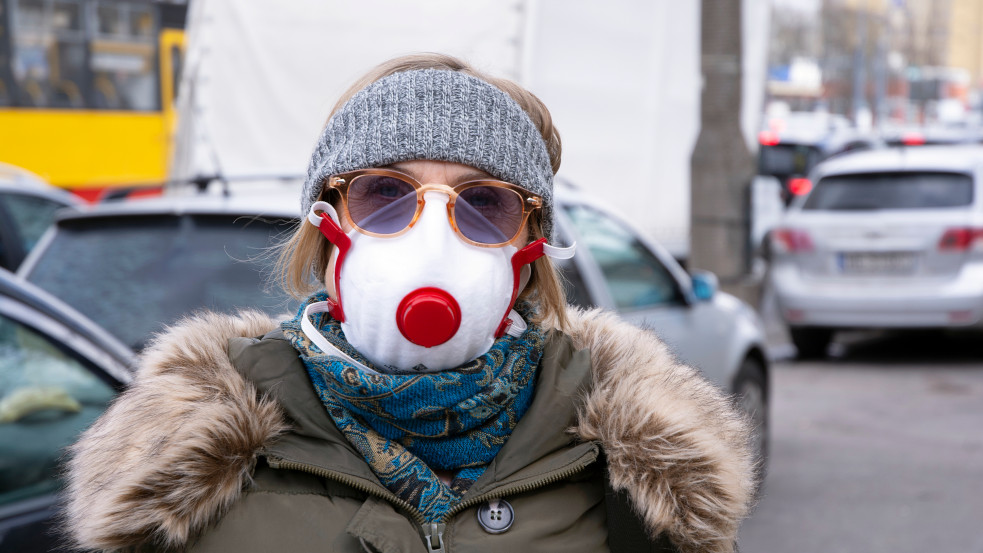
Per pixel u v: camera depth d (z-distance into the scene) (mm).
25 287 2559
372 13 6590
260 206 3395
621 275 4344
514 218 1335
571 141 7391
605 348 1434
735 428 1413
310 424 1271
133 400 1292
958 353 8867
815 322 8203
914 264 7828
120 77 10844
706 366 4641
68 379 2506
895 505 4746
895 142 15039
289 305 2859
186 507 1183
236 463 1223
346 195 1292
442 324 1215
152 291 3320
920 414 6621
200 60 6762
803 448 5824
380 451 1255
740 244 8711
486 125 1280
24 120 10156
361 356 1310
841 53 43281
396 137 1250
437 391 1247
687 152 9398
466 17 6445
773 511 4684
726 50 8461
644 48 8375
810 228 8188
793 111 44219
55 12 10375
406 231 1239
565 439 1319
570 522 1279
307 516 1223
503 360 1326
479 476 1300
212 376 1287
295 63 6691
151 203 3586
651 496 1249
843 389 7461
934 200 7906
